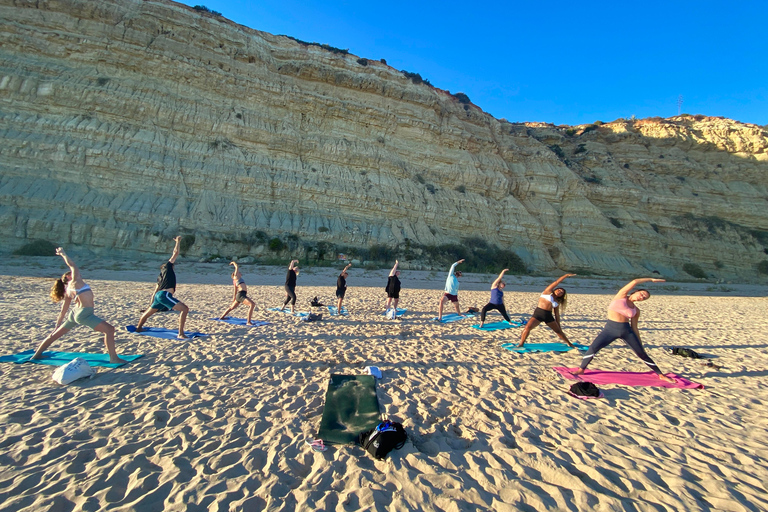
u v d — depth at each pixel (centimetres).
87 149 2383
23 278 1430
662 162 4928
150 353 593
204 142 2895
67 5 2617
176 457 302
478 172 3978
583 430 377
